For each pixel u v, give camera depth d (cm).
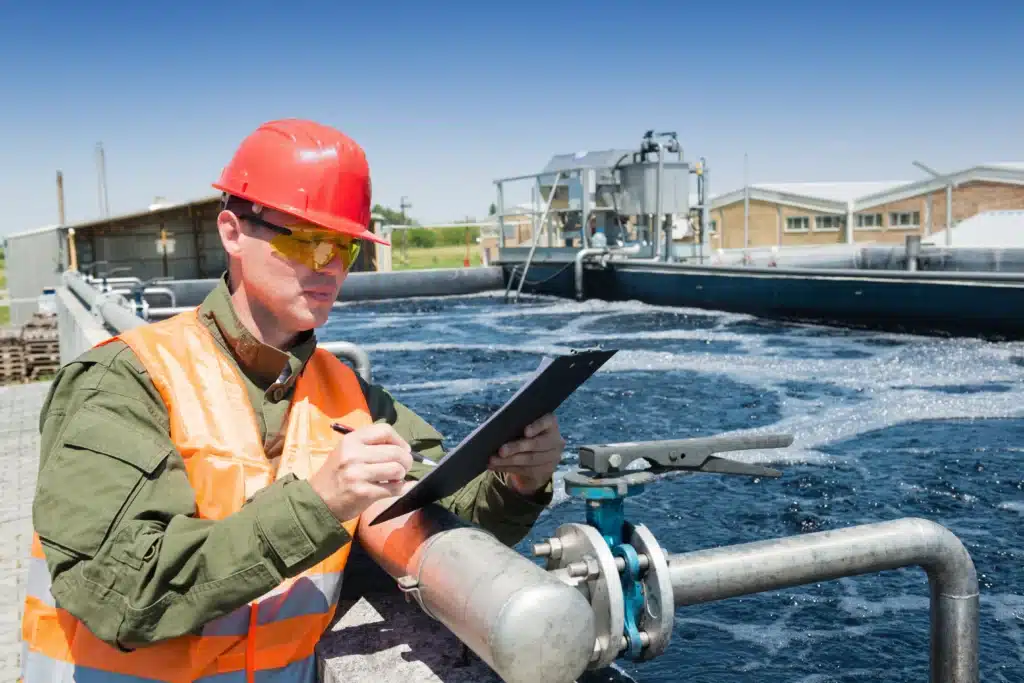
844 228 4325
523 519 190
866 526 167
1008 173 3866
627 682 172
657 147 2173
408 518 169
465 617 140
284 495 143
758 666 400
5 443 966
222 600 141
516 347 1559
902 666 397
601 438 877
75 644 161
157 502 150
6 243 3312
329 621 182
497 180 2594
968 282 1359
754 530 579
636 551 152
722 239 4800
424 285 2542
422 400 1105
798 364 1260
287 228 170
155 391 169
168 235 3391
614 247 2258
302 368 188
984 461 734
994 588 483
